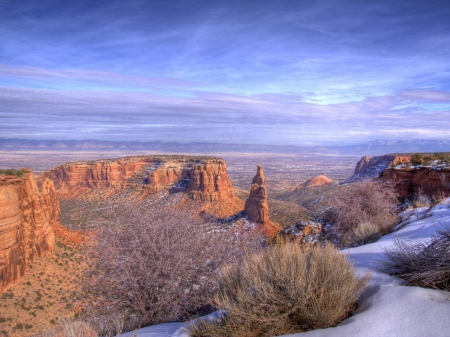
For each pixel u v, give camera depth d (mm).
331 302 4484
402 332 3680
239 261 7914
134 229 8109
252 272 5297
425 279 4766
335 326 4352
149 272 7680
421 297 4328
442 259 4855
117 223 8156
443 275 4723
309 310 4586
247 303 4793
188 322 5629
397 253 5922
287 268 4926
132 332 6398
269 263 5273
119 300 7855
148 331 6273
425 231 9312
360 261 7066
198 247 8406
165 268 7773
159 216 8344
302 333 4367
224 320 5059
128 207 8562
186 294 7762
